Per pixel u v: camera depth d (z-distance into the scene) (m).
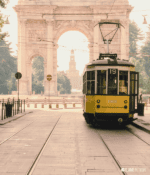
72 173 6.41
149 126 14.39
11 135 11.98
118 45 50.56
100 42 50.56
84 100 16.42
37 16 50.62
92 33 51.22
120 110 13.80
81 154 8.38
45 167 6.90
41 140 10.76
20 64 50.81
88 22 51.44
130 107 14.03
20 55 50.88
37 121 17.95
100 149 9.12
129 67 14.20
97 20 50.09
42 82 105.50
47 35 50.78
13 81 96.88
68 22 51.41
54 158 7.84
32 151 8.78
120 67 14.05
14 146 9.56
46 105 40.22
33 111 27.47
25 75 50.81
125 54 49.97
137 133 12.77
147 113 24.50
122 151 8.80
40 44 51.16
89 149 9.12
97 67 14.13
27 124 16.17
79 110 29.31
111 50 50.53
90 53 50.84
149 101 43.03
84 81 16.77
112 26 50.62
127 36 50.53
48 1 50.19
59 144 9.96
